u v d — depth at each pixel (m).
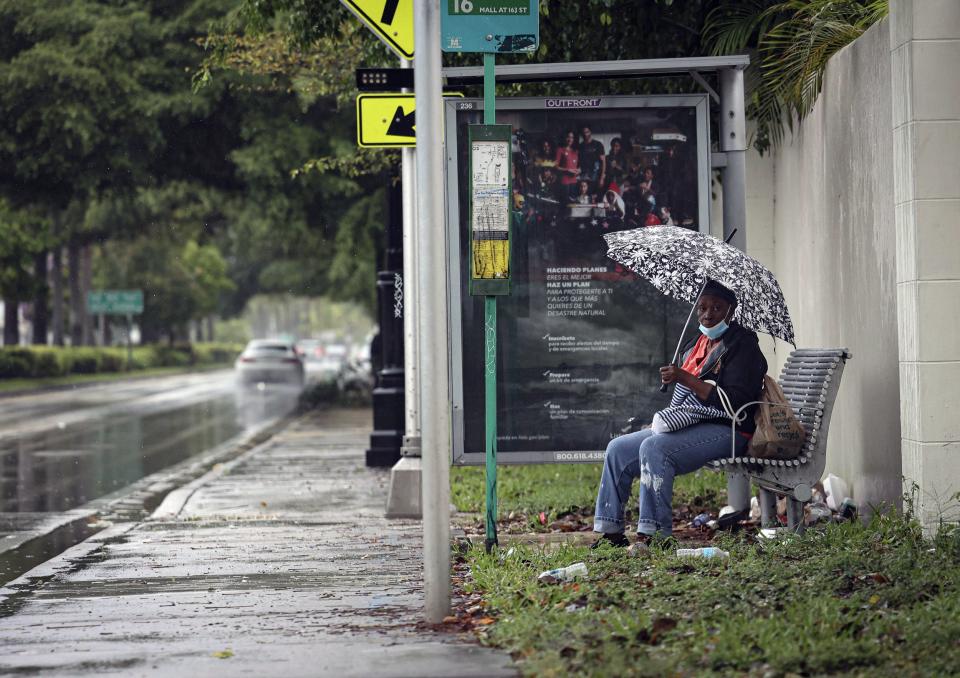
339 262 67.69
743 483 19.34
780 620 11.63
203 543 20.31
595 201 19.73
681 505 21.84
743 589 12.98
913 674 10.03
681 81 25.80
